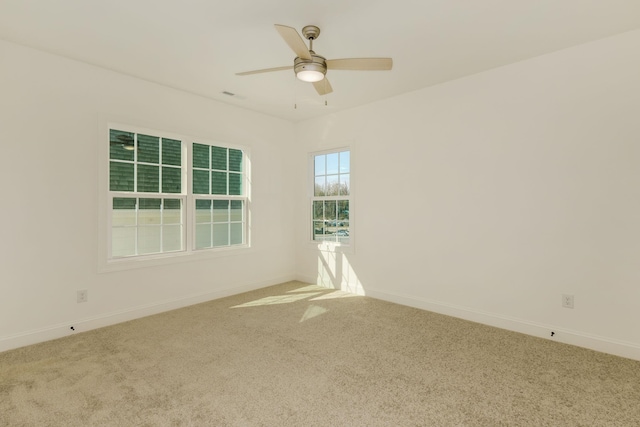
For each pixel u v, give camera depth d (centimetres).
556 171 287
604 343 265
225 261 425
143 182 361
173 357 255
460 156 344
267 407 193
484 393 207
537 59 295
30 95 278
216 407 192
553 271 290
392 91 380
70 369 236
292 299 412
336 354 261
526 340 289
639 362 248
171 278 371
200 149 410
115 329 312
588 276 273
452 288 352
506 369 238
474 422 180
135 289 342
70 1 214
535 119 297
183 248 389
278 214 491
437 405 195
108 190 324
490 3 217
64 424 177
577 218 278
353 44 272
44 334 285
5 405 194
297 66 229
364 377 226
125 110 332
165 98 363
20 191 273
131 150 354
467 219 340
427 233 370
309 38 249
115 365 242
